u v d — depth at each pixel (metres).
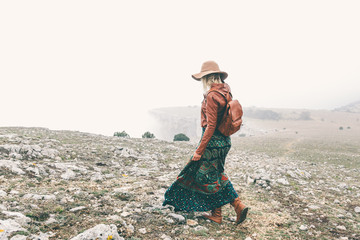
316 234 3.38
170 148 13.52
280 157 20.53
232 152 18.00
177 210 3.25
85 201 3.43
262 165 10.15
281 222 3.70
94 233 2.31
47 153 6.63
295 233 3.32
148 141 16.50
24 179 4.17
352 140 59.75
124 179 5.36
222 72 2.92
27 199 3.17
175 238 2.71
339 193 6.68
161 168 7.65
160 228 2.90
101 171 5.98
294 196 5.64
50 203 3.15
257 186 6.31
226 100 2.79
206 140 2.79
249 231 3.20
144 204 3.62
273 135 82.31
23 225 2.39
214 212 3.31
